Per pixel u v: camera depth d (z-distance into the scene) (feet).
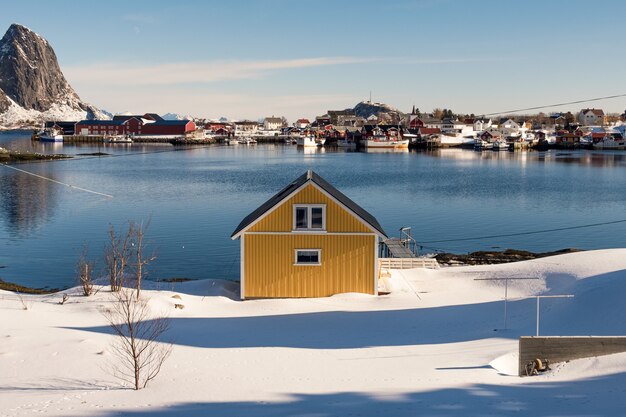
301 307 93.71
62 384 58.23
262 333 79.51
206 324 84.38
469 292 101.86
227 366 64.28
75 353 67.10
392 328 81.76
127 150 620.90
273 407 49.60
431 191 282.15
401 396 52.13
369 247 99.60
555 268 109.70
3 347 68.64
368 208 230.07
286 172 383.65
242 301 98.63
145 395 54.44
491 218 208.85
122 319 82.64
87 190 278.67
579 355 62.69
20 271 133.90
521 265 115.14
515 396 51.55
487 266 118.32
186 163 456.45
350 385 56.49
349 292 100.01
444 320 85.15
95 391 55.93
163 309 91.09
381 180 333.01
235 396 53.31
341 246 99.60
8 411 50.06
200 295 102.94
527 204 240.94
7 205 228.22
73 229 181.37
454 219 206.69
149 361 63.00
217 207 229.66
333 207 99.19
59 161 451.53
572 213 219.82
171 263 141.28
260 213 100.22
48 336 72.64
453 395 52.06
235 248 157.07
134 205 233.35
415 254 145.28
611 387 53.31
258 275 100.01
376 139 654.94
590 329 72.49
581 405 47.55
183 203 240.12
